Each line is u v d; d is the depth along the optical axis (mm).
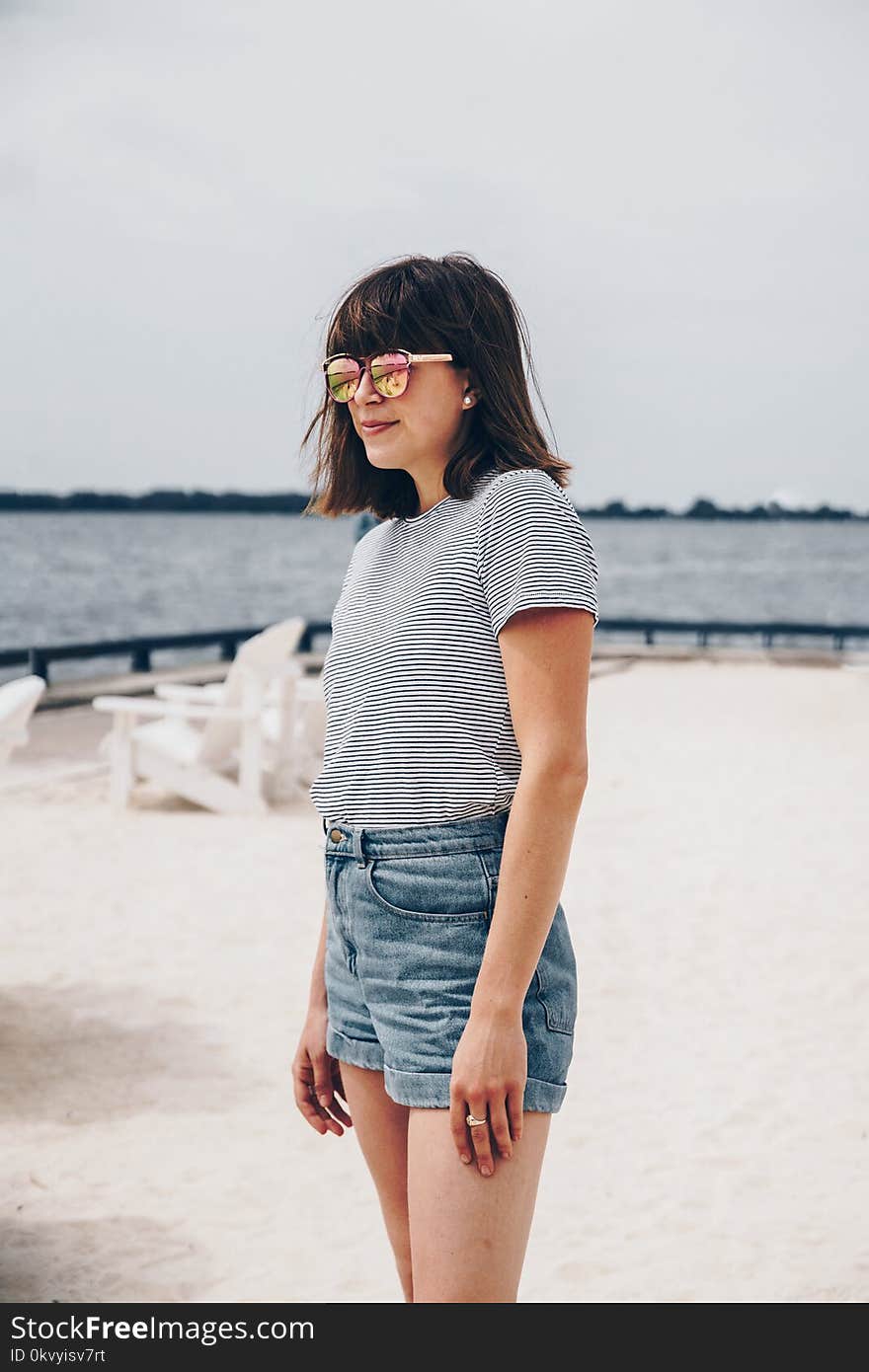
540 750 1563
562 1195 3250
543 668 1578
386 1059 1696
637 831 7629
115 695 13641
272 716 9008
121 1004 4668
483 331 1758
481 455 1760
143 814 8070
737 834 7562
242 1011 4617
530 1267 2885
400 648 1686
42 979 4926
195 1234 3035
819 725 12438
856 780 9430
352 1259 2916
